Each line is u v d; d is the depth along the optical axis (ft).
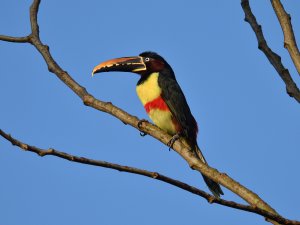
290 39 29.96
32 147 26.43
